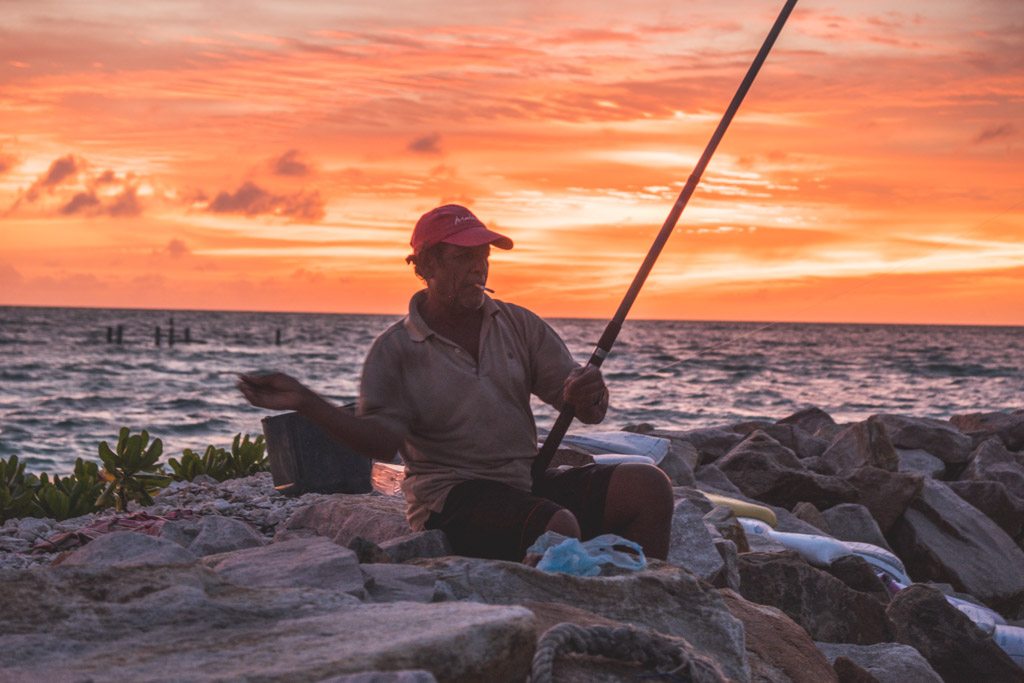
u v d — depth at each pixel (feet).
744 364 210.79
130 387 142.10
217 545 14.97
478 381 12.84
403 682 6.46
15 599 8.32
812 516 25.40
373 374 12.64
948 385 161.68
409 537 12.60
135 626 8.13
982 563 25.80
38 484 23.93
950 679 17.39
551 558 11.19
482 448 12.87
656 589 11.00
